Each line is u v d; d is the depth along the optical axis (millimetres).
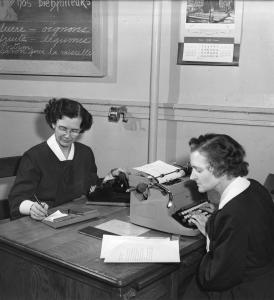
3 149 3318
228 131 2783
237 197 1641
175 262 1577
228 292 1692
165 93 2895
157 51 2783
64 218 1956
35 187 2271
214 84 2777
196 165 1692
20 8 3084
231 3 2662
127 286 1468
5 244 1791
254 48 2652
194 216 1864
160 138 2947
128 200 2271
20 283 1776
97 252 1658
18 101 3223
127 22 2893
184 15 2771
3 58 3176
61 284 1622
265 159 2730
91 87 3055
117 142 3055
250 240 1597
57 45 3051
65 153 2412
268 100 2670
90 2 2930
